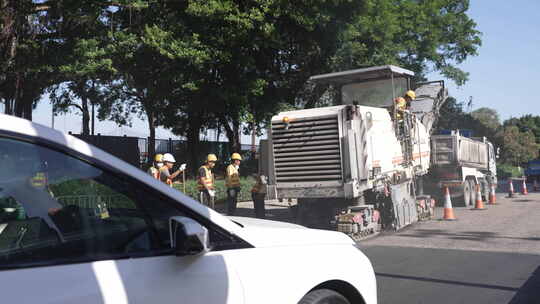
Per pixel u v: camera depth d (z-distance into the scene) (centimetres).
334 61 2189
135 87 2434
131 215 237
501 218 1330
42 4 1677
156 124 2622
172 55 1761
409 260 793
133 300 215
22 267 199
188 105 2277
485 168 2075
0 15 1513
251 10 1866
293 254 287
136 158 2488
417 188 1486
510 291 599
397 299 573
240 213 1645
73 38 1769
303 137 1083
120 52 1819
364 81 1315
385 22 2166
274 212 1639
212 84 2116
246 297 254
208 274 242
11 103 1952
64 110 2845
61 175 223
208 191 1234
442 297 578
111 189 235
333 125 1054
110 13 1866
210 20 1877
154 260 228
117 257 222
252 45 1962
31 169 216
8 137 208
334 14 2034
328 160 1055
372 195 1157
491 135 6662
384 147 1147
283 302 270
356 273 322
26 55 1702
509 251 854
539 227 1138
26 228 211
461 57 2953
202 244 231
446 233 1078
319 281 293
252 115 2178
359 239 1028
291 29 2091
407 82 1291
